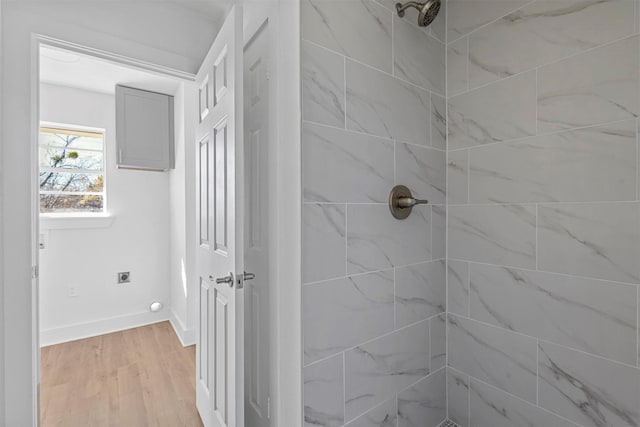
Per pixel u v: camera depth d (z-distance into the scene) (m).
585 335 1.14
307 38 1.08
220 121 1.29
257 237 1.36
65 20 1.29
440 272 1.54
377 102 1.28
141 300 2.99
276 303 1.20
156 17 1.52
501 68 1.35
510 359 1.34
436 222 1.51
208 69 1.45
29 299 1.22
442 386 1.55
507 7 1.33
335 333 1.15
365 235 1.24
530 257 1.27
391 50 1.33
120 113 2.67
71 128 2.74
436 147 1.51
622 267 1.05
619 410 1.07
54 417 1.72
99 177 2.89
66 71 2.40
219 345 1.35
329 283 1.13
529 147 1.27
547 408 1.23
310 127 1.08
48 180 2.71
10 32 1.18
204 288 1.58
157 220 3.08
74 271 2.68
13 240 1.19
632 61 1.03
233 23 1.13
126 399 1.88
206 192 1.52
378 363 1.28
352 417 1.20
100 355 2.41
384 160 1.30
